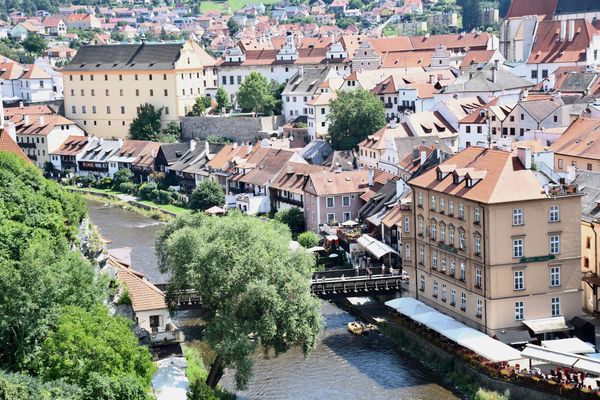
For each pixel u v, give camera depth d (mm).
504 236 137500
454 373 133750
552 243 139875
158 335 135750
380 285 164375
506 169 141000
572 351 126875
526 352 124125
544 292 140375
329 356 145000
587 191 156625
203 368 133250
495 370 126312
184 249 128500
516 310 139500
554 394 119250
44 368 97625
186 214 144125
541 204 138375
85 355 98062
